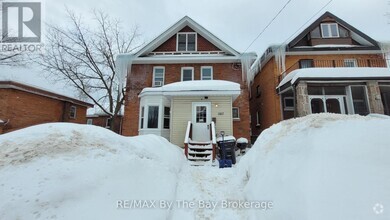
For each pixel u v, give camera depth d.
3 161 2.63
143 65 13.31
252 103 16.97
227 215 2.99
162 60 13.05
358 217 1.76
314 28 13.68
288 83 10.60
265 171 3.38
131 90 12.92
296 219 2.14
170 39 14.03
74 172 2.59
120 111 20.73
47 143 3.07
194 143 7.80
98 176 2.70
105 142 3.65
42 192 2.25
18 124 11.73
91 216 2.17
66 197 2.28
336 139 2.71
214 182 4.46
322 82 9.41
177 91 9.13
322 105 10.61
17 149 2.88
